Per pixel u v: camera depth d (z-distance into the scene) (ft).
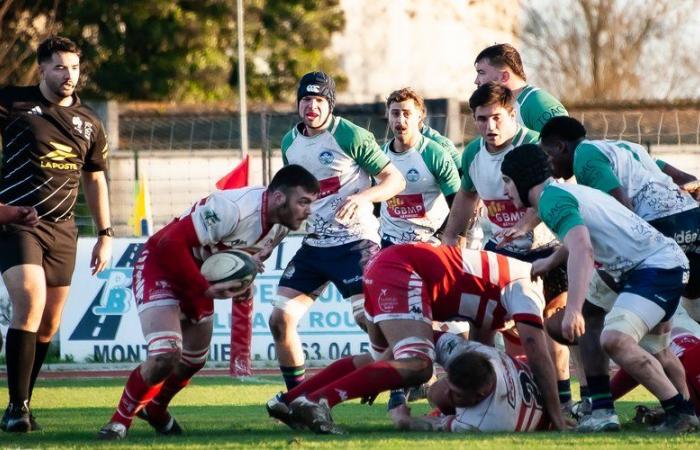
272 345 138.51
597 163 71.46
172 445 61.31
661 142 223.92
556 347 79.51
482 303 67.97
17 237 76.64
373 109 241.55
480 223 104.47
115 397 105.50
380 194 83.87
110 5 293.43
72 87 78.69
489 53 87.86
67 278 80.53
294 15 309.01
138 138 249.96
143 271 69.10
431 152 98.02
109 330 138.72
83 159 80.38
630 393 103.76
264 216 67.05
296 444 60.03
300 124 87.71
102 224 83.82
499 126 80.64
